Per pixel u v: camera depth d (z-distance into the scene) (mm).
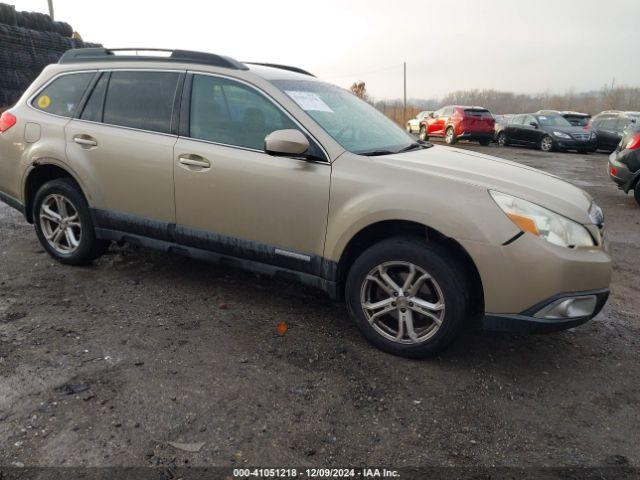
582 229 2963
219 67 3758
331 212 3252
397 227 3252
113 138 3996
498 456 2432
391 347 3240
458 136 21578
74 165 4152
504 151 19172
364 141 3594
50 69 4547
